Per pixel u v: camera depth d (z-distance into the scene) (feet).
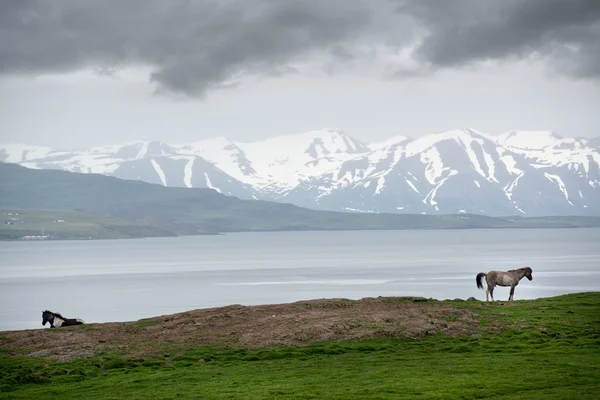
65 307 540.52
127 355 144.77
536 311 176.76
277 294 603.26
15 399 117.39
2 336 162.81
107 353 146.61
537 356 136.15
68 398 116.37
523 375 120.26
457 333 156.15
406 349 145.38
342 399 108.58
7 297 628.28
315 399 109.19
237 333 158.10
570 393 107.86
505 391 110.83
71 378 130.52
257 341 152.15
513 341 149.59
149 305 542.98
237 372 130.11
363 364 133.08
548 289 570.46
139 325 170.60
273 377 125.08
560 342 148.15
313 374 126.31
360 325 159.74
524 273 214.48
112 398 114.62
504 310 177.99
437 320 163.02
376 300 188.96
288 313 173.06
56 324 188.85
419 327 158.51
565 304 188.65
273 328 159.63
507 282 212.02
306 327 157.48
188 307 522.06
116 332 163.63
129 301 577.02
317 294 590.14
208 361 140.15
